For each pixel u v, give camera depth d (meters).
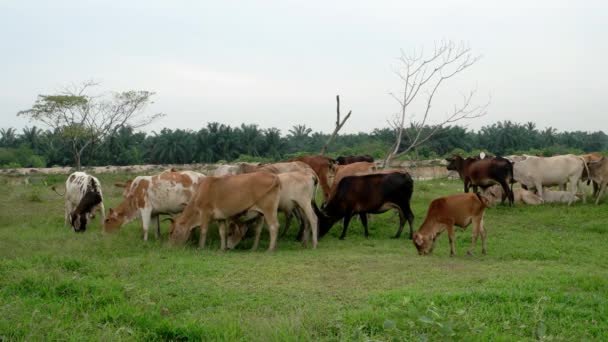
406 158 50.31
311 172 13.62
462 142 65.44
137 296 6.91
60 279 7.35
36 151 76.69
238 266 8.90
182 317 6.27
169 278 8.07
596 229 12.78
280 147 73.69
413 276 8.28
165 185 12.04
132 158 70.38
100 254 9.80
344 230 12.66
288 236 13.06
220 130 72.75
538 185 16.39
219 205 10.93
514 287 7.30
